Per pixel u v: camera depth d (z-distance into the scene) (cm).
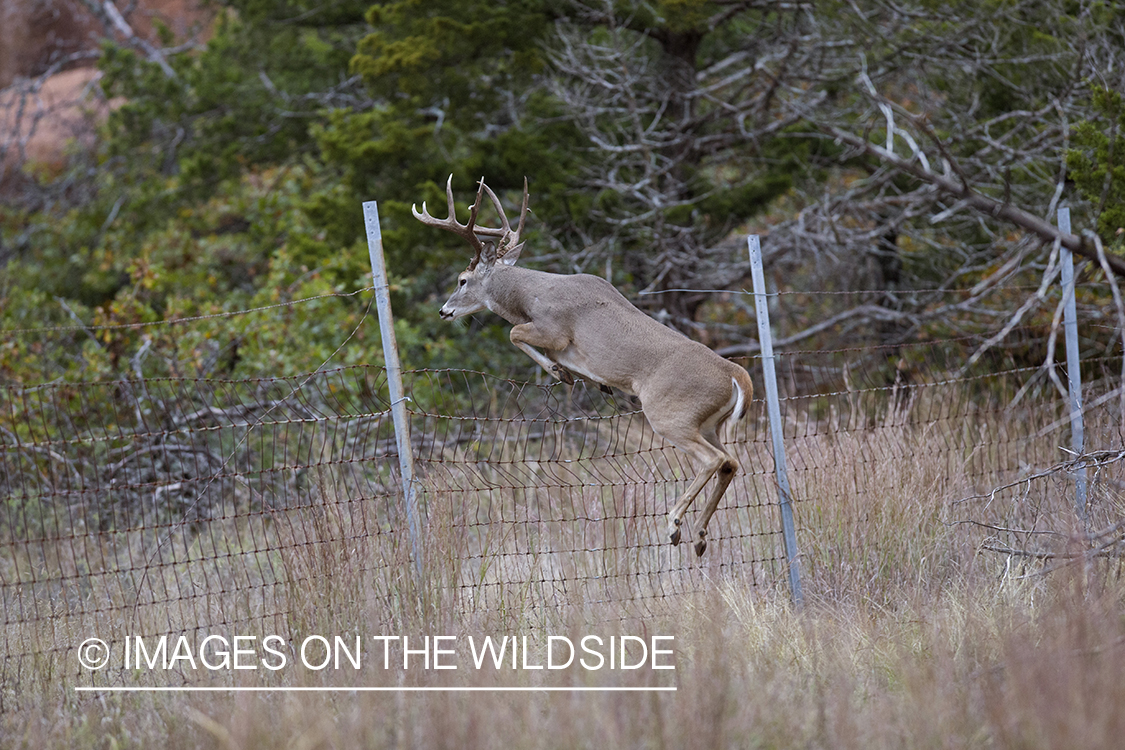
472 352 4416
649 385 2036
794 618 1903
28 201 6500
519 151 3906
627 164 4069
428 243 3912
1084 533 1889
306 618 1862
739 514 2211
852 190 3909
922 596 1953
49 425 3062
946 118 3909
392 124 4025
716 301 4888
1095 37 3203
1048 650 1487
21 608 1858
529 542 2059
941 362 3625
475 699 1452
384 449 2920
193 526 2642
